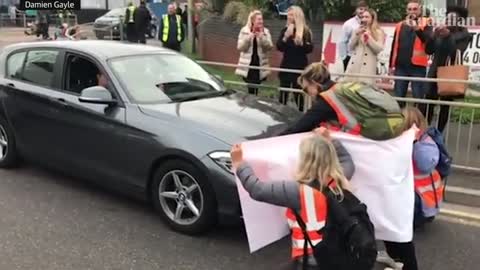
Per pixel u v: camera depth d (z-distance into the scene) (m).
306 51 7.92
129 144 5.09
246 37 8.29
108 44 6.11
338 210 3.03
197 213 4.73
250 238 3.60
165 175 4.89
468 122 6.73
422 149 4.41
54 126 5.79
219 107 5.27
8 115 6.30
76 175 5.75
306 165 3.12
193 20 17.84
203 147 4.64
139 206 5.46
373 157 3.70
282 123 5.05
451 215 5.50
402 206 3.75
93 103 5.28
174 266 4.32
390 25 10.15
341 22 10.99
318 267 3.09
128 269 4.26
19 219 5.14
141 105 5.19
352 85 3.88
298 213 3.11
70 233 4.86
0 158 6.53
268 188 3.18
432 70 7.34
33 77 6.19
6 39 29.39
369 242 2.98
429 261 4.51
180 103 5.32
